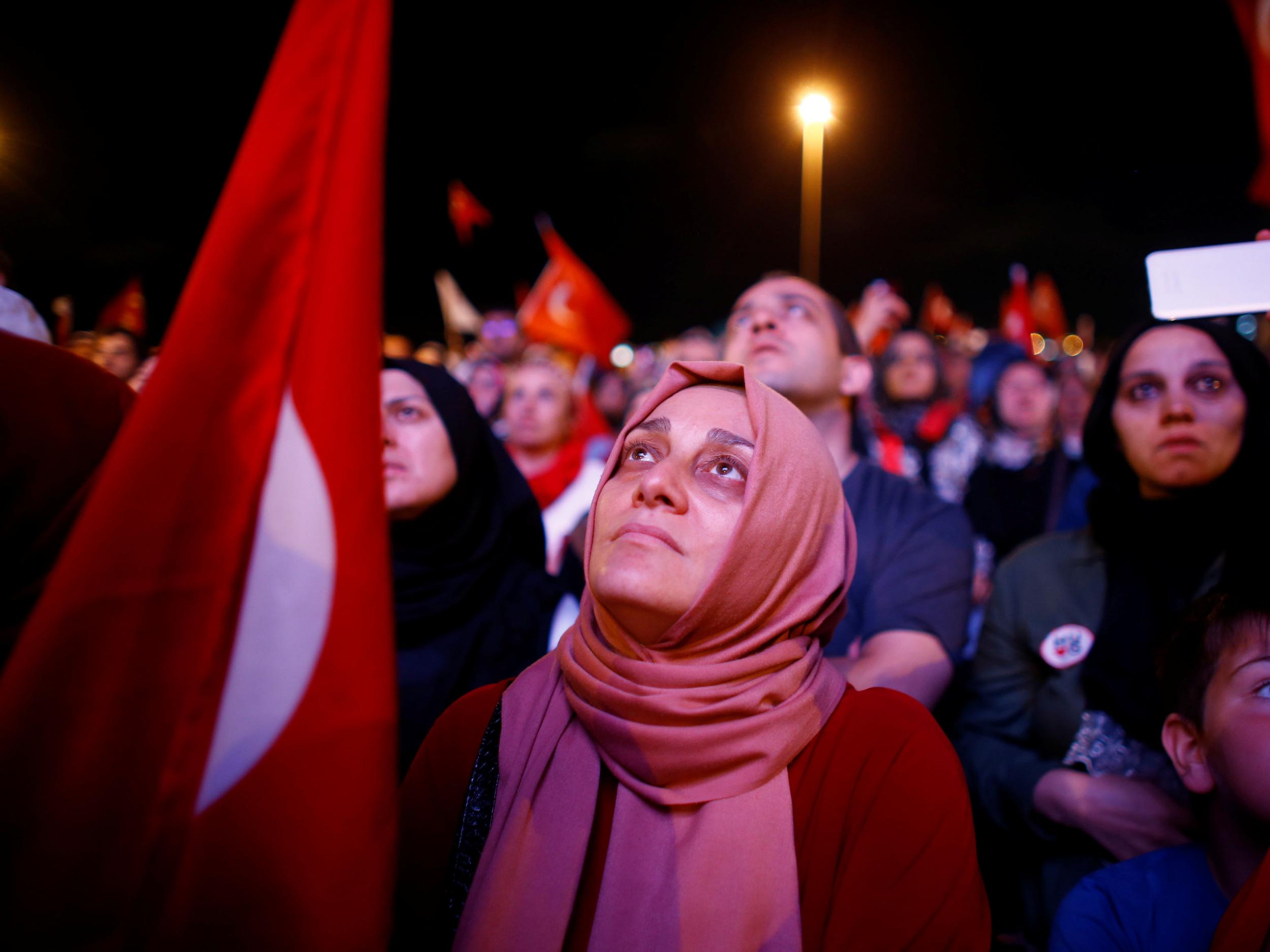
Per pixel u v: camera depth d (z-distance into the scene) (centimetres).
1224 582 137
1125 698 158
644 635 109
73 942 75
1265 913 100
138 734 78
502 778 110
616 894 96
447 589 192
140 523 81
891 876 97
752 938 93
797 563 112
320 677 82
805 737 107
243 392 84
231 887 77
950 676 183
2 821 76
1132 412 171
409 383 198
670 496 107
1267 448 160
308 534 83
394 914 109
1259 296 154
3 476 114
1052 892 156
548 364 348
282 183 85
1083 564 180
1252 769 118
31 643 79
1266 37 150
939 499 208
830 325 224
